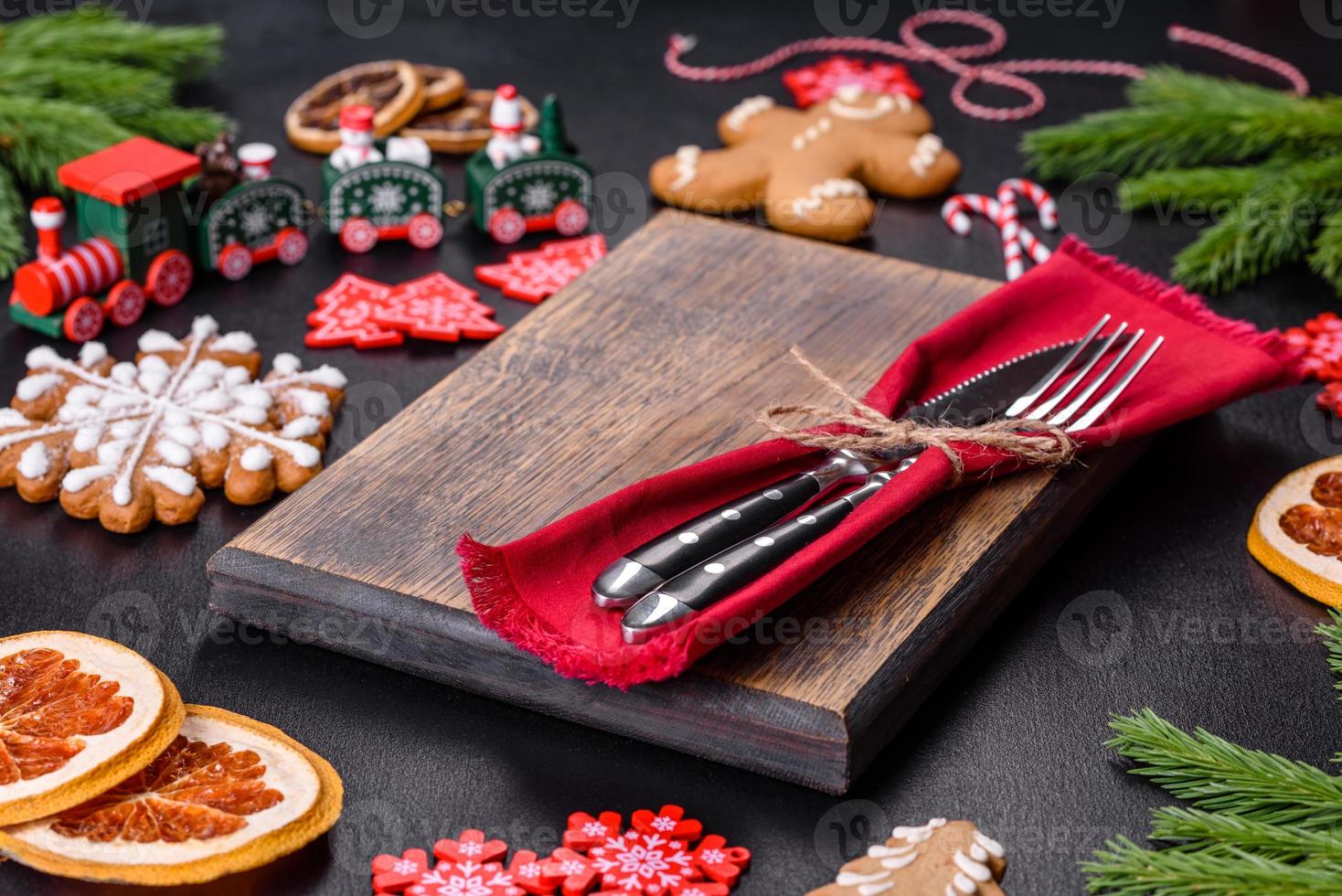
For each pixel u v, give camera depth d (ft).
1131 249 4.37
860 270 4.09
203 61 4.74
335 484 3.67
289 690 3.54
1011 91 4.79
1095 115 4.56
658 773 3.47
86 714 3.39
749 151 4.41
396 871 3.35
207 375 3.89
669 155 4.55
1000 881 3.37
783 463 3.64
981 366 3.87
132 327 4.10
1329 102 4.50
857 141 4.44
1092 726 3.53
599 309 3.98
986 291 4.06
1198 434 3.94
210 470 3.78
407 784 3.45
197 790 3.38
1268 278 4.29
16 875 3.34
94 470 3.75
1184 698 3.57
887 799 3.45
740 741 3.45
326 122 4.53
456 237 4.36
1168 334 3.91
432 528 3.62
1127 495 3.84
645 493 3.54
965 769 3.48
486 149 4.36
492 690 3.53
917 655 3.49
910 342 3.95
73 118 4.36
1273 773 3.43
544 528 3.49
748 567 3.45
